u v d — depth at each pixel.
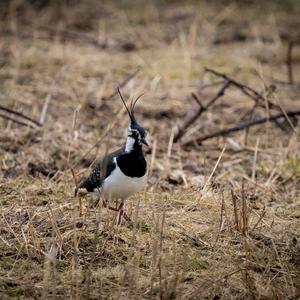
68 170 13.48
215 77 19.77
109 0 26.58
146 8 25.80
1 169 13.68
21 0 25.12
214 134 15.46
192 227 11.52
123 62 20.69
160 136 15.95
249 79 19.77
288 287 9.94
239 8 26.17
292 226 11.77
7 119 15.44
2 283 9.71
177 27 24.14
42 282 9.78
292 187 13.60
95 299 9.40
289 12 26.12
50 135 15.27
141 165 11.09
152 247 10.66
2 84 18.50
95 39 22.53
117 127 16.16
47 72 19.48
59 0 25.70
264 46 22.72
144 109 17.42
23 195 12.43
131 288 9.43
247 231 11.21
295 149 15.10
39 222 11.45
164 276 9.95
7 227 11.21
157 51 21.91
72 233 10.88
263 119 15.55
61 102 17.42
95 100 17.53
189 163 14.56
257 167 14.45
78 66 20.05
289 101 18.30
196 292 9.43
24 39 22.30
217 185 13.37
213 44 22.80
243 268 10.23
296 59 21.66
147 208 12.12
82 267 10.19
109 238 10.95
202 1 26.73
